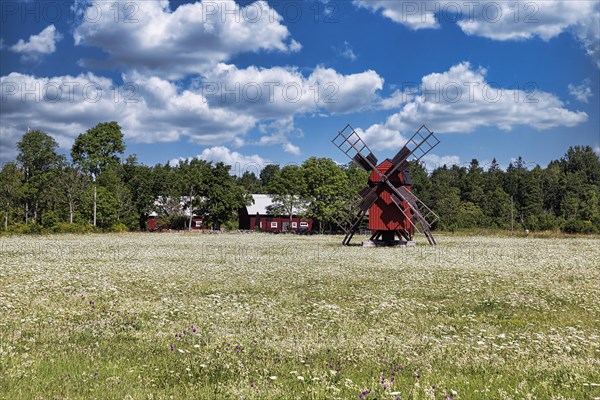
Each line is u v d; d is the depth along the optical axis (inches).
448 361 449.4
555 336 529.3
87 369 404.5
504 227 3752.5
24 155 4188.0
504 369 419.5
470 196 5216.5
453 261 1369.3
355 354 467.5
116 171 4338.1
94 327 563.2
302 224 4234.7
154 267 1192.8
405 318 653.3
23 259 1355.8
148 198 4313.5
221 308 688.4
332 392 350.9
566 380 382.0
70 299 741.3
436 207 4252.0
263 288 895.7
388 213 2128.4
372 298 797.2
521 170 6796.3
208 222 4205.2
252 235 3334.2
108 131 4424.2
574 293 839.1
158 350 474.3
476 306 748.0
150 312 652.7
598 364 433.4
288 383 376.5
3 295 744.3
